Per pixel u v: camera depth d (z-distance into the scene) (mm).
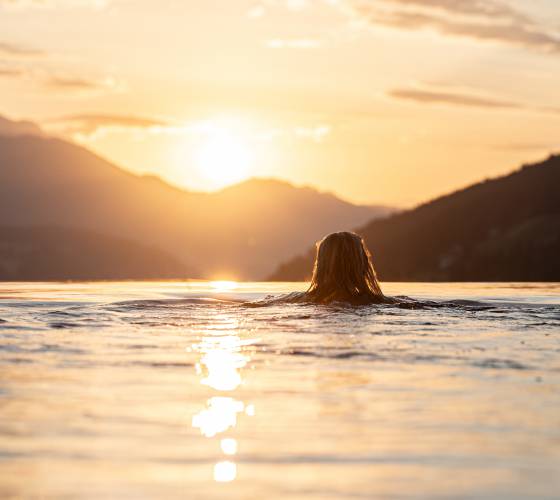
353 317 6703
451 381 3537
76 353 4496
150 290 12609
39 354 4445
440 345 4863
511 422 2699
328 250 8031
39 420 2734
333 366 4023
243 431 2590
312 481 2047
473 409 2914
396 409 2922
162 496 1926
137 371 3857
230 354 4469
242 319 6598
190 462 2227
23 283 18281
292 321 6418
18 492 1950
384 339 5207
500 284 21172
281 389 3354
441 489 1975
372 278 8141
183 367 3996
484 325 6148
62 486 2002
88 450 2348
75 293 11297
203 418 2775
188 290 12891
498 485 2000
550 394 3207
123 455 2299
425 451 2338
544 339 5211
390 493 1946
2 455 2287
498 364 4078
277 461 2242
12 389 3322
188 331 5742
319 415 2828
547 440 2453
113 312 7281
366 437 2506
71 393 3238
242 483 2029
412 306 7703
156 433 2564
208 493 1949
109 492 1956
